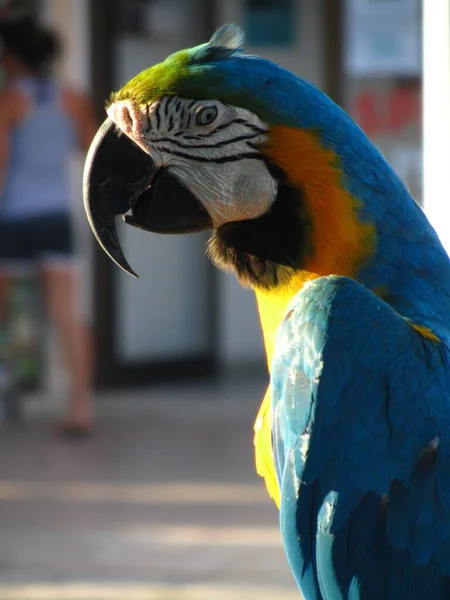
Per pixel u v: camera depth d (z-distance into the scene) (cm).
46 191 1184
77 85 1384
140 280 1487
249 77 529
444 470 495
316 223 532
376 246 529
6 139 1159
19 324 1333
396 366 499
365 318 505
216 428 1298
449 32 881
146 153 542
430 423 497
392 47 1473
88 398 1283
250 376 1559
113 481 1096
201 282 1531
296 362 514
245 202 538
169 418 1341
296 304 523
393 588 503
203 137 534
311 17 1506
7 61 1171
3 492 1064
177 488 1074
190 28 1478
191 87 531
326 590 514
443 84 888
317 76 1513
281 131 526
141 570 878
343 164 525
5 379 1312
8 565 890
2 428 1288
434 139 895
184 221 547
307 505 512
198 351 1538
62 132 1183
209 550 919
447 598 498
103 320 1448
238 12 1508
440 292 533
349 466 503
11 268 1202
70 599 829
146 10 1444
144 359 1490
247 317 1588
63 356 1252
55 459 1172
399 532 499
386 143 1483
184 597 830
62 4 1366
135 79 546
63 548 925
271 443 555
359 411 501
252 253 552
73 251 1212
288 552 523
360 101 1488
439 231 893
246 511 1009
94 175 549
